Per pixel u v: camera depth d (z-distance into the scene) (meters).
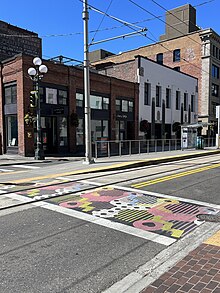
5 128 23.30
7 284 3.27
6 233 4.86
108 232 4.90
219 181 9.61
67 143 24.45
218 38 47.41
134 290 3.12
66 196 7.50
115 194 7.72
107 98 28.31
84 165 14.25
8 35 26.23
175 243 4.45
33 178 10.61
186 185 8.94
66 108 24.12
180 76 39.50
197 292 2.95
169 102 37.62
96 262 3.81
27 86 21.12
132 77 32.59
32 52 28.44
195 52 46.75
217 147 28.22
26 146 21.20
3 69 22.72
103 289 3.17
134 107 31.31
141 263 3.79
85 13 13.93
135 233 4.86
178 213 6.02
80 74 25.09
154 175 10.98
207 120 46.16
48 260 3.87
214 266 3.52
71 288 3.20
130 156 18.95
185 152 22.50
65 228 5.08
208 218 5.67
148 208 6.36
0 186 9.05
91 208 6.34
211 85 46.75
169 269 3.51
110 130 28.53
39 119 18.81
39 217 5.72
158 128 35.56
